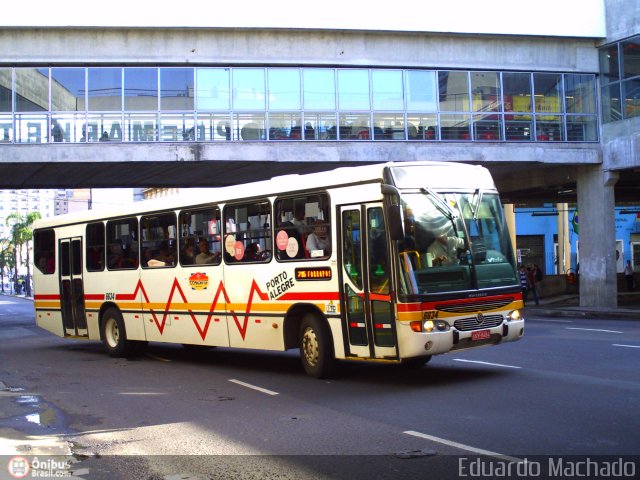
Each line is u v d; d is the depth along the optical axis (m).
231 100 23.14
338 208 10.26
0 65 22.25
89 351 16.72
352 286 10.03
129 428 7.95
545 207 46.66
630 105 24.72
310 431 7.44
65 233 16.73
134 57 22.56
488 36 24.72
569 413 7.72
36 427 8.10
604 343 14.57
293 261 10.96
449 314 9.48
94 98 22.59
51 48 22.31
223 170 25.05
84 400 9.84
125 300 14.79
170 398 9.80
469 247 9.94
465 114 24.59
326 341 10.62
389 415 8.02
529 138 25.19
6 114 22.30
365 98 23.83
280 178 11.38
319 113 23.53
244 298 11.87
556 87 25.58
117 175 25.78
